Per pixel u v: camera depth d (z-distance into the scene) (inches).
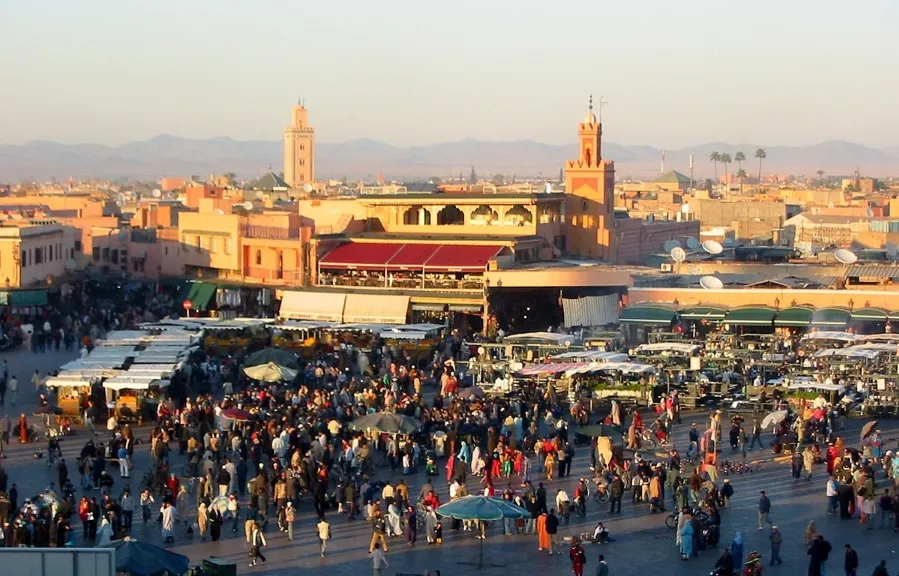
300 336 3826.3
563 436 2682.1
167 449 2613.2
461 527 2193.7
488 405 2861.7
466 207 4827.8
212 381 3378.4
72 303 4687.5
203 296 4731.8
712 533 2054.6
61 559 1347.2
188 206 7101.4
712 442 2637.8
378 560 1914.4
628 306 3914.9
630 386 3134.8
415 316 4286.4
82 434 2910.9
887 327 3732.8
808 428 2768.2
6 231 4626.0
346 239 4692.4
